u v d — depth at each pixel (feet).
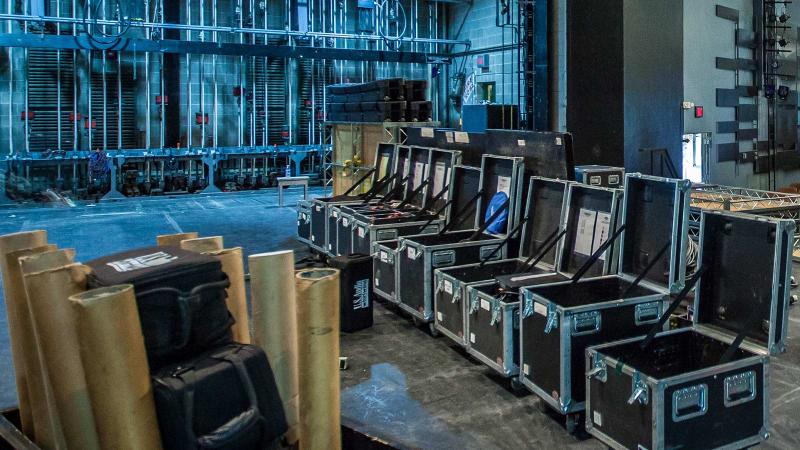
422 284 15.97
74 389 6.13
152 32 42.80
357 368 14.19
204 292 6.06
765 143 40.34
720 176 36.68
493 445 10.80
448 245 15.99
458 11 52.37
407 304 16.72
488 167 18.63
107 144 44.04
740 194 25.72
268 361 6.24
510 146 18.22
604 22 26.73
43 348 6.13
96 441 6.24
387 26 51.29
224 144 47.70
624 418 9.36
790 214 22.35
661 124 28.32
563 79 27.30
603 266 13.47
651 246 12.42
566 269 14.74
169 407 5.52
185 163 46.98
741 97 37.91
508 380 13.43
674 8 28.45
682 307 15.83
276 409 6.08
